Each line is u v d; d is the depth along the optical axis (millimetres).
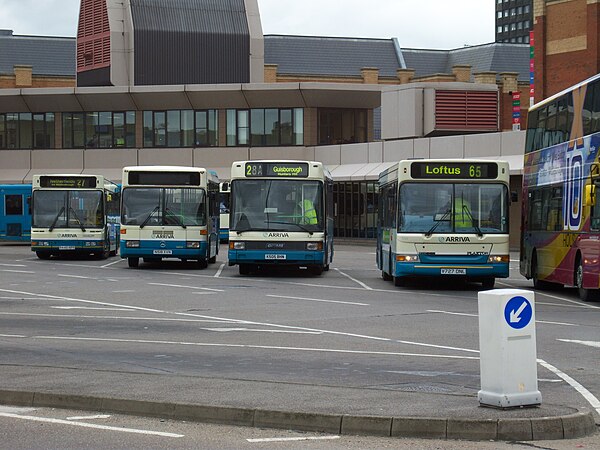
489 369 11180
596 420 11273
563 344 17984
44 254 48844
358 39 120000
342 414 10688
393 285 32812
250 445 10000
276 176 35594
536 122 31484
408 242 30062
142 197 40406
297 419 10797
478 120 65188
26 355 16469
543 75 72812
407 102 65312
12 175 78938
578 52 70438
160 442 10133
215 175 46250
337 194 71688
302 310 24531
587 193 25531
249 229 35469
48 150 78625
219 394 12234
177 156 77000
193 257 40469
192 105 76438
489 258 29891
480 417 10508
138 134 77250
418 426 10414
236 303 26359
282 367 15156
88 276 36656
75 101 77312
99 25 83000
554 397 12633
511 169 54406
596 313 23984
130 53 81812
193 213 40469
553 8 72062
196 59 82625
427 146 62281
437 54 124562
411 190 30250
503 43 121938
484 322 11219
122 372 14133
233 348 17469
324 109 76062
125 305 25797
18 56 113750
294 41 117062
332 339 18812
